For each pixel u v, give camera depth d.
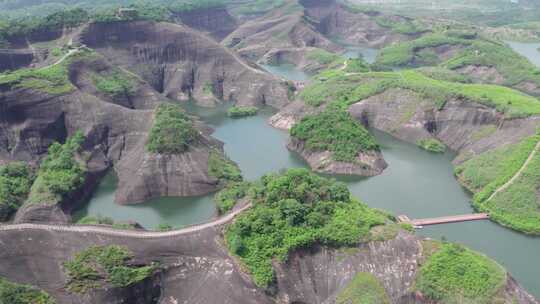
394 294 80.69
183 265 86.44
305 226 89.00
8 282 78.50
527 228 112.00
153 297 83.19
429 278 79.69
